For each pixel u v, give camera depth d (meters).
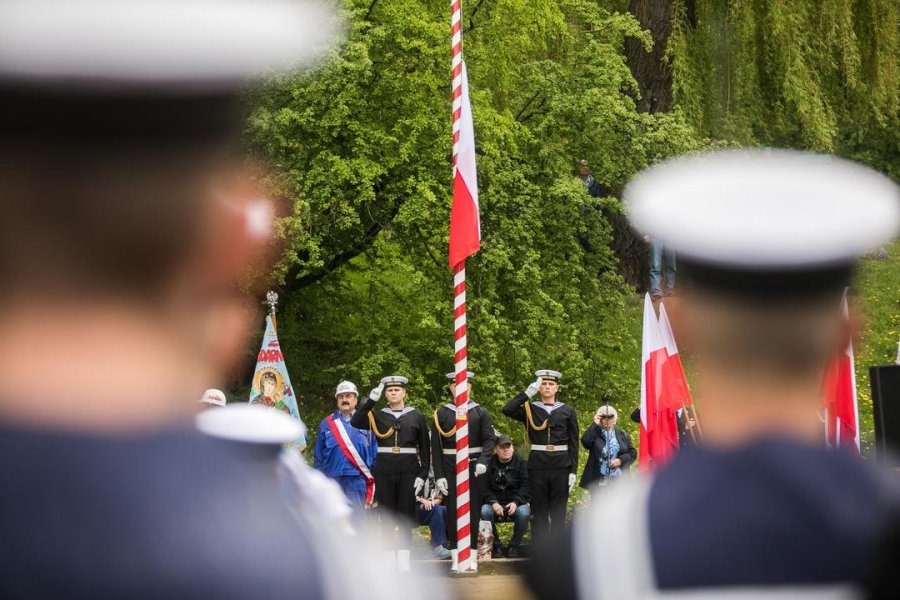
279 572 2.82
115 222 2.83
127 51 2.68
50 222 2.81
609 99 60.81
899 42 68.81
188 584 2.72
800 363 4.57
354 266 62.75
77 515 2.70
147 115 2.77
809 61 65.94
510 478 40.06
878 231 4.45
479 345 58.25
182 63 2.73
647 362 28.77
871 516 4.23
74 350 2.86
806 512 4.23
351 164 54.62
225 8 2.75
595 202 61.88
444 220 58.03
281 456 3.22
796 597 4.18
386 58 55.50
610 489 4.68
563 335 60.06
